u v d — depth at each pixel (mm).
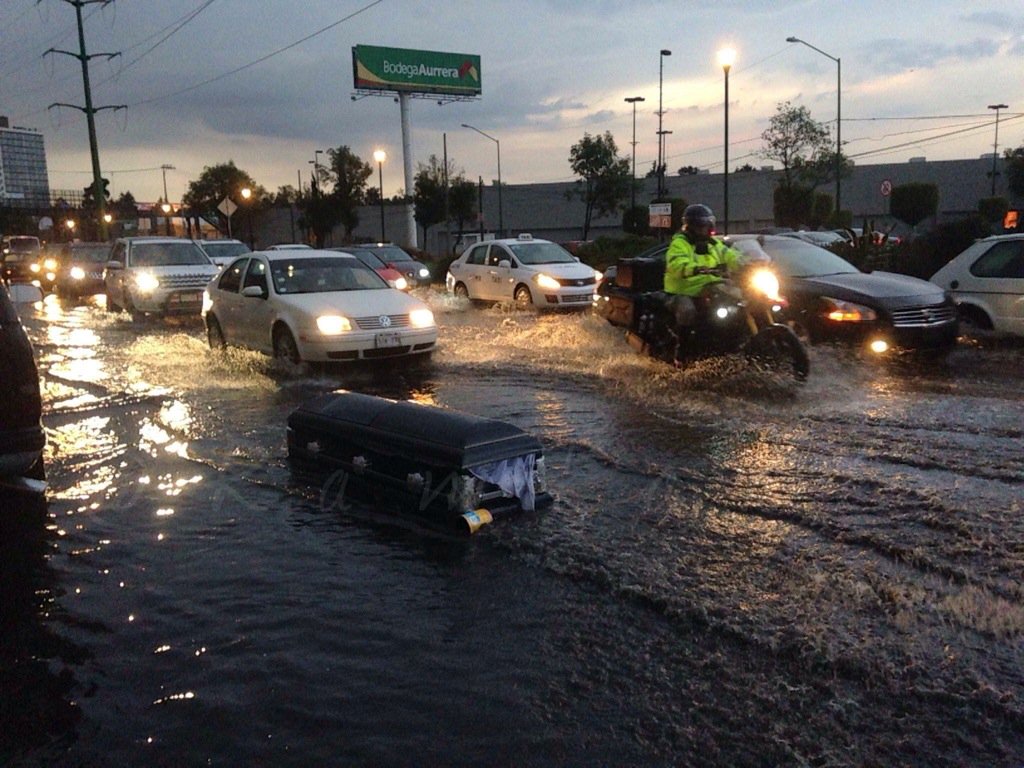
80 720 3254
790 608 3982
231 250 23938
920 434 6852
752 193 63219
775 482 5762
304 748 3053
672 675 3475
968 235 15203
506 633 3863
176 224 62719
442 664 3604
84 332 15992
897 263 15906
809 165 41969
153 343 13984
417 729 3150
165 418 8188
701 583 4270
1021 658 3516
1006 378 9180
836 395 8414
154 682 3512
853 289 10281
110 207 82062
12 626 4023
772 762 2920
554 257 19266
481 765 2941
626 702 3293
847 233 26766
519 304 18516
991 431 6906
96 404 8898
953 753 2945
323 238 58875
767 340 8773
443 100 66688
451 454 5152
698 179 64750
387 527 5238
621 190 47812
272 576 4531
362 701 3338
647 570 4441
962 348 11133
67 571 4645
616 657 3625
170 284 17984
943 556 4492
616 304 10750
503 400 8680
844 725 3111
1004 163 57031
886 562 4449
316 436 6199
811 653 3580
